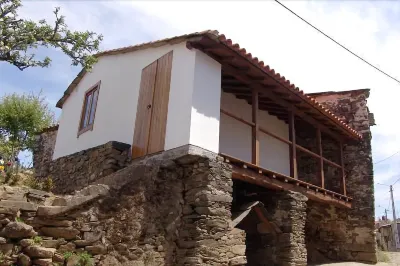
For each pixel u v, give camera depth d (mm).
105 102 8703
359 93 12227
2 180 7375
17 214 4574
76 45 7172
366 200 10961
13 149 11555
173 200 5781
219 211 5688
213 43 6164
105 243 4922
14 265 4309
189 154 5691
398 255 14758
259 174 7062
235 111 9586
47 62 6992
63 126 10766
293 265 7184
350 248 10781
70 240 4719
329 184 11414
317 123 9820
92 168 7727
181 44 6660
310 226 11406
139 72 7812
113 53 8875
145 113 7148
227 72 6953
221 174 5945
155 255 5312
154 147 6543
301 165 11820
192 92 6039
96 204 5012
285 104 8422
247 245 7977
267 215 7621
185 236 5598
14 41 6566
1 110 13133
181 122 6062
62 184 8812
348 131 10703
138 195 5414
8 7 6559
